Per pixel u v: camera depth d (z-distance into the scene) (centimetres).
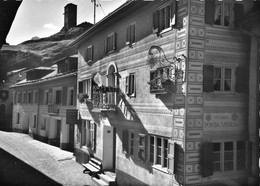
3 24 543
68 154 2497
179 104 1122
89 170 1881
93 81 2033
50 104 2853
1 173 1675
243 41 1209
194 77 1105
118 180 1612
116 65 1689
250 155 1191
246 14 1173
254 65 1176
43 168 1980
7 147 2686
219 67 1174
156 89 1233
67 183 1645
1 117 3938
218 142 1152
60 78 2592
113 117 1712
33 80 3094
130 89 1526
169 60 1203
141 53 1427
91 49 2089
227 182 1148
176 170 1114
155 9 1316
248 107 1203
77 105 2347
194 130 1098
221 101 1158
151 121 1316
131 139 1519
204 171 1091
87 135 2144
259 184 1130
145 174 1347
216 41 1154
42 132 3097
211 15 1144
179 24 1149
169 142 1155
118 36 1684
